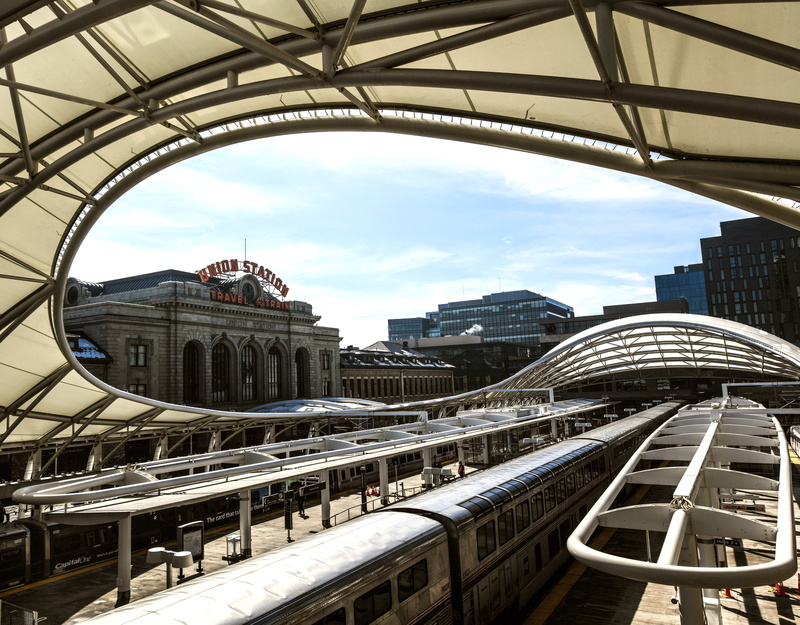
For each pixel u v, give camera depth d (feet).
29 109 53.93
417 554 41.55
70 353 80.33
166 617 27.91
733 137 38.19
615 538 78.54
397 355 315.17
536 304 563.07
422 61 42.73
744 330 160.04
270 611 30.40
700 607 26.76
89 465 116.67
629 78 38.73
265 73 49.67
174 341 179.52
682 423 95.25
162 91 47.88
